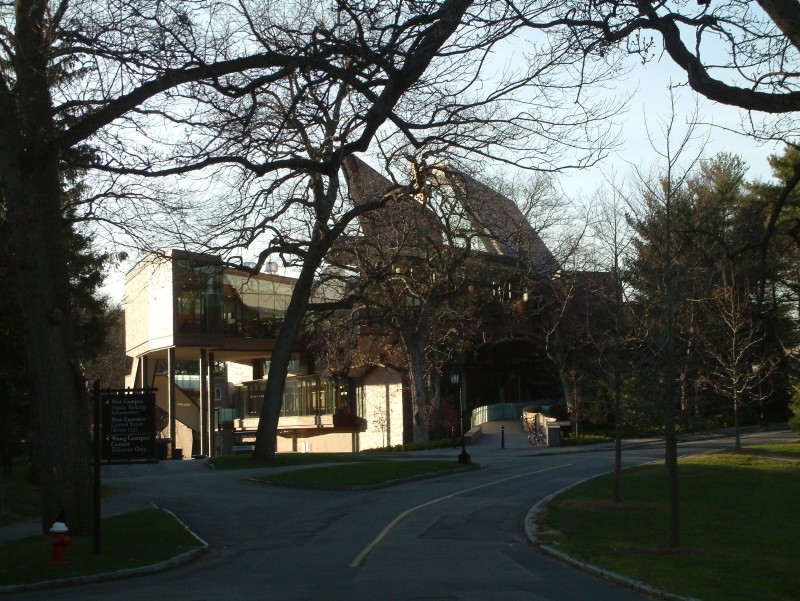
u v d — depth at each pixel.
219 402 87.31
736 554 14.48
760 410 57.16
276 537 18.11
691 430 26.78
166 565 14.45
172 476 33.69
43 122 16.03
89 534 17.12
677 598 10.59
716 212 21.44
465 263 43.84
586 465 34.41
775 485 24.62
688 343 18.55
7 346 27.03
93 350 33.06
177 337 52.44
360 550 15.28
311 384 66.00
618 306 23.92
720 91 8.33
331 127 14.63
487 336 57.19
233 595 10.95
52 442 17.00
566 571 12.99
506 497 24.34
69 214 22.80
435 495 25.25
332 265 42.50
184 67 12.88
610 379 25.44
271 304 57.59
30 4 15.79
